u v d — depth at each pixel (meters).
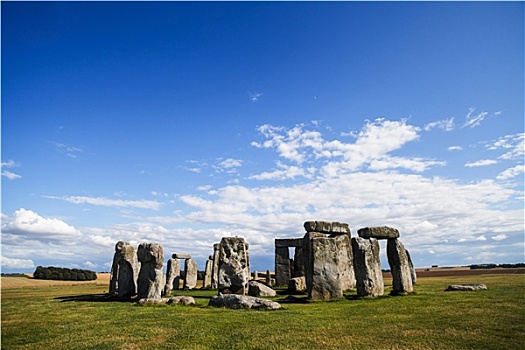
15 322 13.68
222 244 22.12
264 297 21.27
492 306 14.30
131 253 21.92
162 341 10.06
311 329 11.07
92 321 13.45
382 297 18.83
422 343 9.17
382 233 20.36
